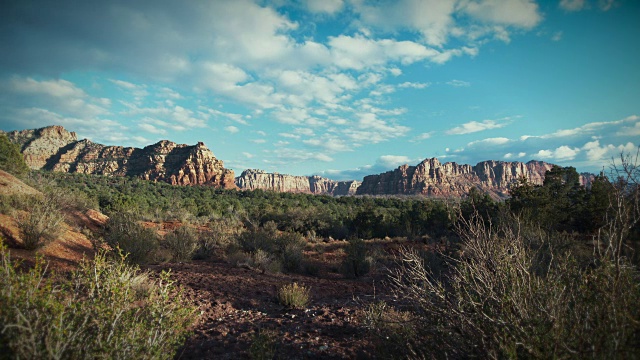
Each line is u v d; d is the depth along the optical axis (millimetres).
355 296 8297
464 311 2725
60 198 15078
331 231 36750
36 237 8570
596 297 2422
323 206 72812
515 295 2592
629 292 2275
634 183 2225
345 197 93938
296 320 5918
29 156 173500
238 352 4266
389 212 59406
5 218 9555
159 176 169750
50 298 2547
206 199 82500
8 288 2402
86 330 2553
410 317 3480
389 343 3420
